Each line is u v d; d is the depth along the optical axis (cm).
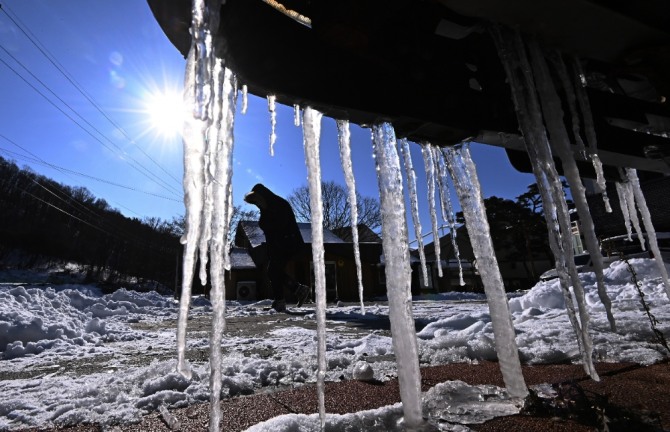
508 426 97
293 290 823
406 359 103
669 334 218
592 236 123
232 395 148
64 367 234
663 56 126
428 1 114
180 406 134
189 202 95
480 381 149
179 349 92
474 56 137
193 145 96
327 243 1944
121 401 142
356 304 1145
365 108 117
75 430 115
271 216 745
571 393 110
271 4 105
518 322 369
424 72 122
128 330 443
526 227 2680
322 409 96
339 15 101
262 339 333
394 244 114
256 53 103
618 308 392
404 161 162
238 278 1991
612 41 125
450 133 136
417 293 2289
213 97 97
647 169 189
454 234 181
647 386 127
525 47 124
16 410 133
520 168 183
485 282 134
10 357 284
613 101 165
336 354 231
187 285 94
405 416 99
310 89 110
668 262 592
